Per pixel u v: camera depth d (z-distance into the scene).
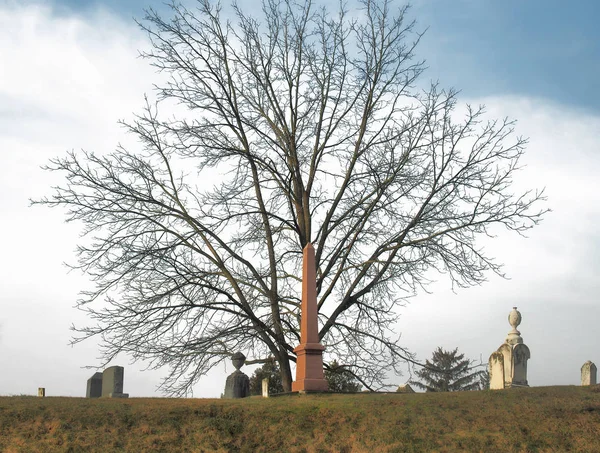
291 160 29.56
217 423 17.44
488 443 15.77
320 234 29.30
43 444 15.79
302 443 16.48
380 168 28.44
